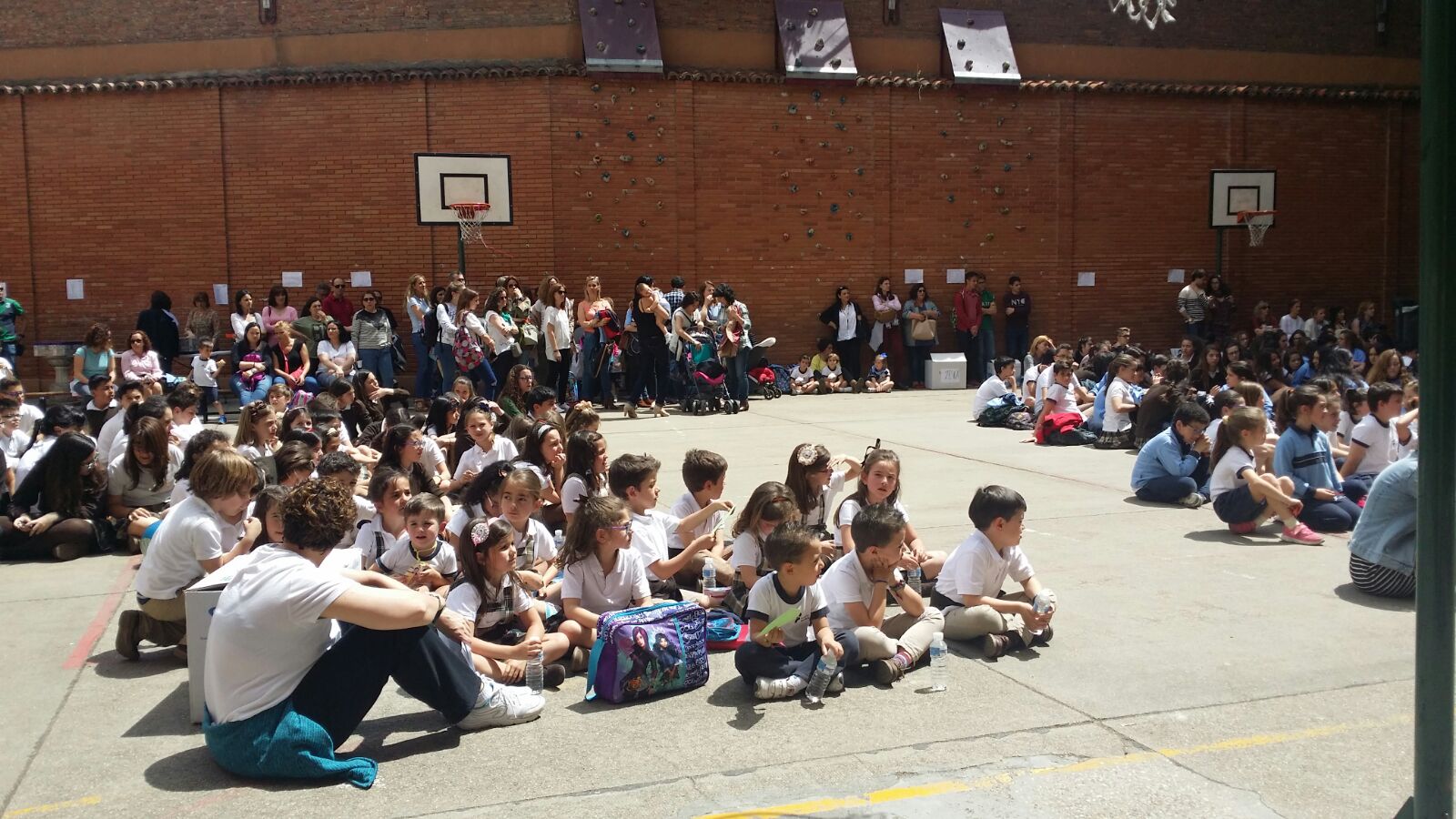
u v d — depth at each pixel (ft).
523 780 15.33
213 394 53.88
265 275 62.23
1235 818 14.06
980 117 69.56
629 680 18.11
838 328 67.10
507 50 62.23
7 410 33.06
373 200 62.13
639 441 46.96
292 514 15.71
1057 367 45.52
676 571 21.77
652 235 64.59
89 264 62.18
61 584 26.13
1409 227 77.30
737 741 16.57
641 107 63.82
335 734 15.64
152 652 21.52
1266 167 74.49
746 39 65.82
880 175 68.23
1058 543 28.45
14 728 17.54
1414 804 12.89
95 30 61.72
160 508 29.94
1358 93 74.95
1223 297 71.05
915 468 39.96
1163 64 72.28
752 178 66.23
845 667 18.97
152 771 15.79
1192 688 18.47
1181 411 32.96
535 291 62.95
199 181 61.82
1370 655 19.92
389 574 21.26
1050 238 71.31
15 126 61.46
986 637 20.08
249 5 61.52
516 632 19.24
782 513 21.53
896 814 14.21
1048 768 15.52
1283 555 26.96
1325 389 30.76
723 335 57.31
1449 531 12.46
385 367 55.83
